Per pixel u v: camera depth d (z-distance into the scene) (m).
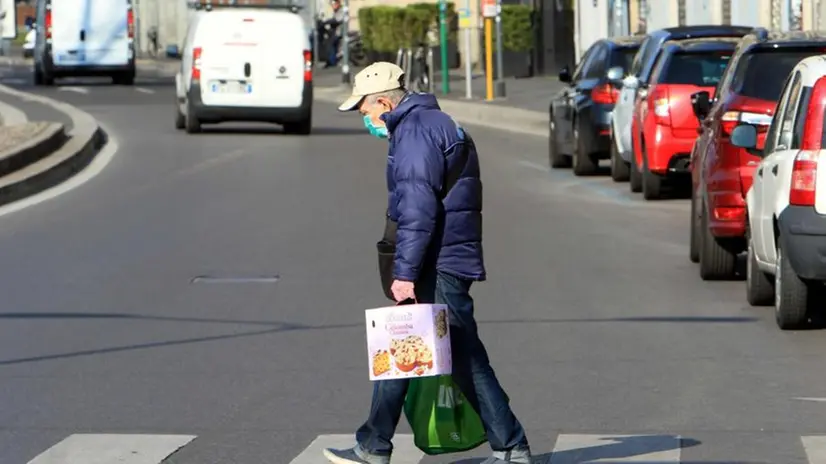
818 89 29.06
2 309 33.19
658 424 22.58
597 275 37.19
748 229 33.00
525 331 30.19
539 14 136.25
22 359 27.91
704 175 36.28
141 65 188.75
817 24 79.94
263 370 26.80
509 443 19.38
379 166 64.50
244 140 79.44
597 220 47.81
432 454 19.83
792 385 25.08
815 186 28.52
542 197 54.59
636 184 55.62
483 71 144.12
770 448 21.06
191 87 82.06
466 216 19.16
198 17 82.75
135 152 72.06
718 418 22.89
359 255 40.38
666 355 27.69
